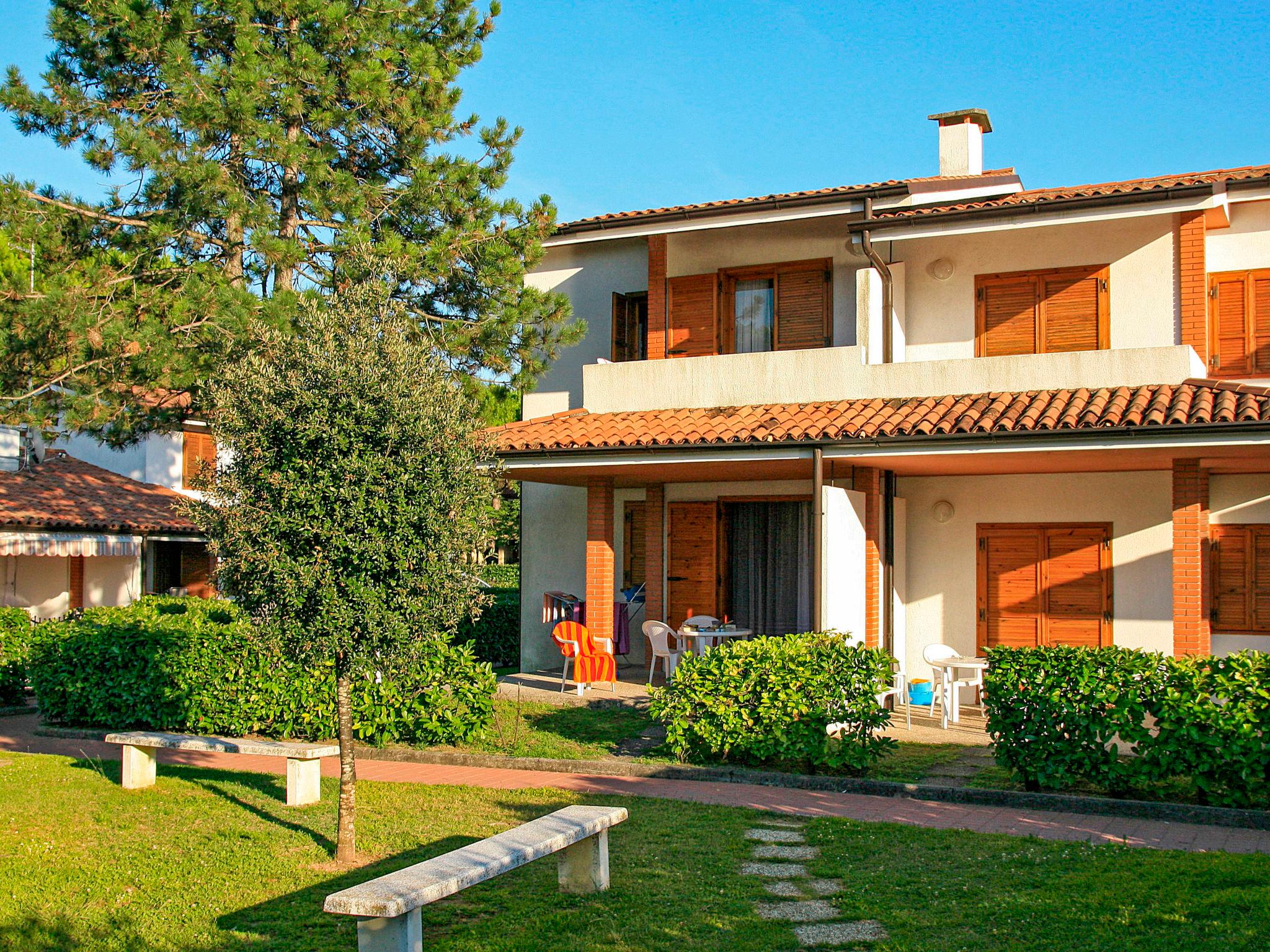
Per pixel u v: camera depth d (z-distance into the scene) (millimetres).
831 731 13211
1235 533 15469
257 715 13984
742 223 17891
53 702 15320
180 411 18438
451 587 8445
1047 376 15266
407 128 19266
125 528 24016
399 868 8289
